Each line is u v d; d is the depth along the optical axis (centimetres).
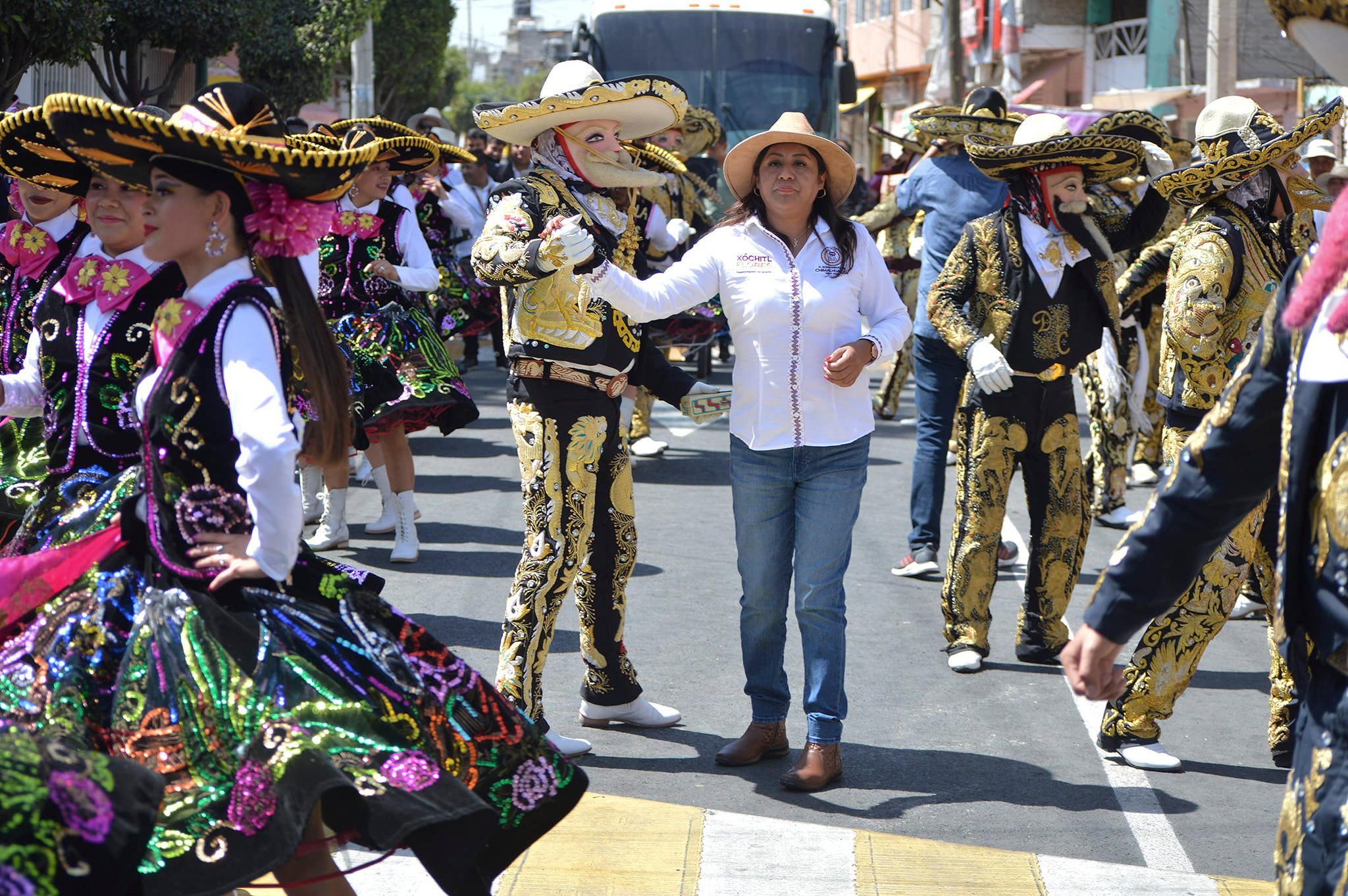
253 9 1758
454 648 559
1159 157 741
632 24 1566
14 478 380
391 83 3891
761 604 436
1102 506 812
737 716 492
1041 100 3403
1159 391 480
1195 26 2922
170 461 261
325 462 278
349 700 256
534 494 429
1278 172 459
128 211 302
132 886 234
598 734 472
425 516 811
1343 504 191
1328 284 193
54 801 214
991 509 544
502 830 283
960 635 554
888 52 4012
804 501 424
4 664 261
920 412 686
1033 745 471
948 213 694
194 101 281
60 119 262
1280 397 209
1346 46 194
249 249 272
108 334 299
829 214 427
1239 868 375
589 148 426
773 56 1573
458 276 1059
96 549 271
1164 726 492
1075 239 523
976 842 389
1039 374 529
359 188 673
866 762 452
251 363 260
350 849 361
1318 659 200
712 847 370
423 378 685
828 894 344
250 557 258
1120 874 359
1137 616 222
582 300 421
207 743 250
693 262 424
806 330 417
